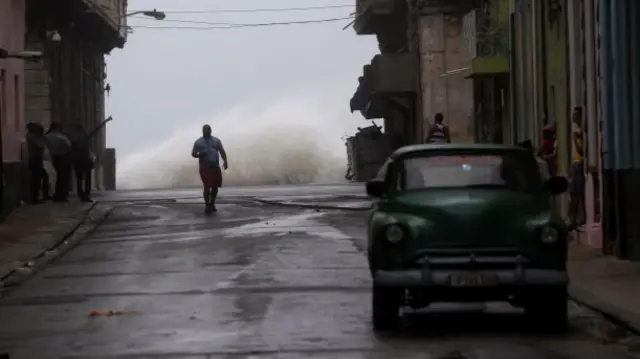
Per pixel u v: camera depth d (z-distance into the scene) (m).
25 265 35.06
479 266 21.16
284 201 60.41
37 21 76.88
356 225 45.78
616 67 33.06
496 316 24.16
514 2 51.00
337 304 25.72
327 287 28.50
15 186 54.47
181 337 21.78
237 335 21.83
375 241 21.72
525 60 48.69
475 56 57.06
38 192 58.72
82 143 62.16
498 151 23.64
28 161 58.28
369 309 24.95
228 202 61.41
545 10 44.25
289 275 30.91
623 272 29.84
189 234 43.66
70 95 85.62
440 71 77.50
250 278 30.45
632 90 32.91
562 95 41.41
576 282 28.17
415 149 23.75
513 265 21.16
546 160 38.81
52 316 25.06
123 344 21.20
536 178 23.11
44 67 77.00
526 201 21.95
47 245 40.16
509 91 53.72
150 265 34.19
